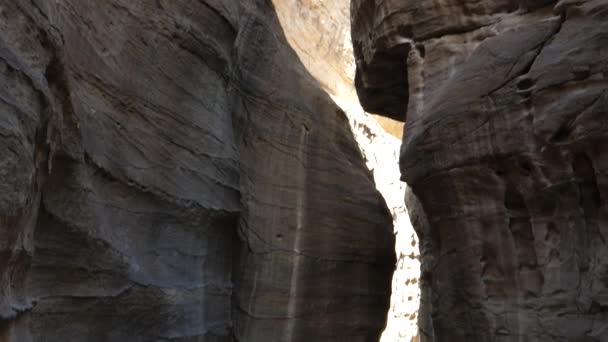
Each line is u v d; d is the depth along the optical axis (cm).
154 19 725
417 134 680
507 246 600
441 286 664
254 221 944
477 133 615
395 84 860
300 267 1003
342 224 1080
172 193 715
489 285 610
